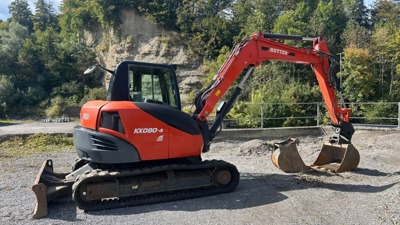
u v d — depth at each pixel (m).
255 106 19.73
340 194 6.59
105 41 48.19
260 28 38.25
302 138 15.09
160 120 6.34
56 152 11.93
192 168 6.54
